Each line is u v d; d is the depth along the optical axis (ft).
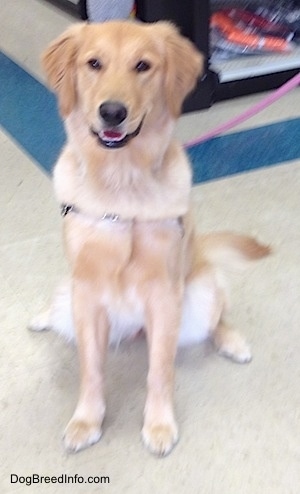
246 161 11.05
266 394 6.73
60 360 7.18
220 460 6.05
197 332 7.07
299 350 7.27
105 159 5.80
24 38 16.29
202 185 10.39
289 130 11.98
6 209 9.82
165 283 6.06
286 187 10.30
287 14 14.55
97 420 6.29
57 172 6.19
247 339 7.43
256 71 13.20
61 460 6.08
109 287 6.12
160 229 5.87
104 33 5.64
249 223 9.45
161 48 5.78
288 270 8.48
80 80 5.75
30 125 12.28
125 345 7.38
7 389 6.84
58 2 18.06
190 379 6.93
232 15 14.25
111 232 5.82
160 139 5.88
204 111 12.76
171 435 6.18
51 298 8.00
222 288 7.18
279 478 5.87
